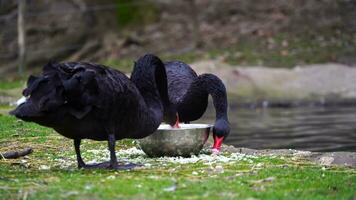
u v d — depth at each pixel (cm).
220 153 1013
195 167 862
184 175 802
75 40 2995
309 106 2123
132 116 854
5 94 1912
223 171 830
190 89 1133
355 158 962
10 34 3158
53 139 1138
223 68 2367
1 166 891
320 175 809
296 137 1405
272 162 908
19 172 834
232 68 2373
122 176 794
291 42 2812
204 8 3206
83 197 679
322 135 1426
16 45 3066
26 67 2867
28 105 763
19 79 2375
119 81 833
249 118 1817
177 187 723
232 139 1395
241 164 884
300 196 698
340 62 2594
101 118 823
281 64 2578
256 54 2697
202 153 1027
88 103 788
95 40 2989
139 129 879
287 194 701
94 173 822
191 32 2983
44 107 762
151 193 694
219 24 3053
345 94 2242
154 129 907
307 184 755
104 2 3056
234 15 3125
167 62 1276
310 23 2983
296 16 3052
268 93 2259
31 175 807
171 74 1234
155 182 749
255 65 2578
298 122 1691
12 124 1320
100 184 741
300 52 2698
